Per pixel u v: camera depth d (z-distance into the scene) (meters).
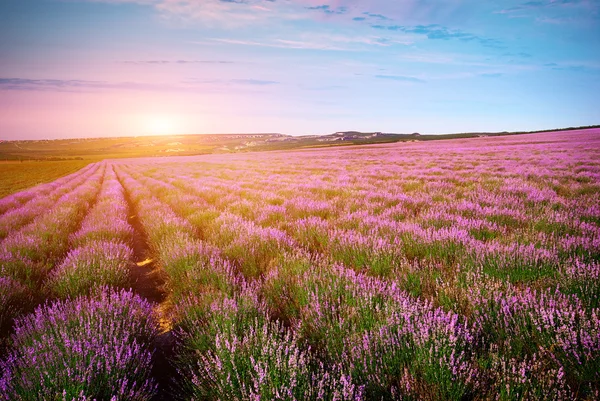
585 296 3.04
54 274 5.18
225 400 2.29
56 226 8.57
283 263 4.81
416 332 2.62
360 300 3.27
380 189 12.12
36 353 2.66
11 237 7.32
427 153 38.78
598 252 4.09
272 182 16.98
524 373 2.09
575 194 8.91
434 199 9.55
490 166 19.05
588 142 38.03
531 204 7.96
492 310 2.98
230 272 4.71
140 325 3.49
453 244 4.96
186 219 9.13
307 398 2.10
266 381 2.22
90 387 2.36
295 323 3.28
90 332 2.96
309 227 6.82
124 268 5.25
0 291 4.07
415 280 3.85
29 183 34.50
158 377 2.93
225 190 15.05
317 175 19.61
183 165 49.97
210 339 3.00
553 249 4.32
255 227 6.88
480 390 2.16
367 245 5.11
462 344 2.43
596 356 2.17
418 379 2.30
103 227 8.18
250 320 3.17
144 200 13.70
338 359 2.57
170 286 4.96
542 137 60.19
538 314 2.71
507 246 4.52
